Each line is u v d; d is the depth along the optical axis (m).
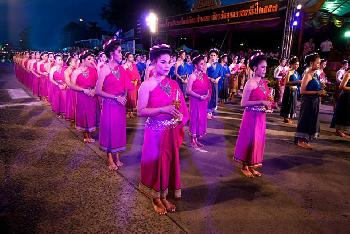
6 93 12.46
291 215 3.40
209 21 17.75
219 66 8.59
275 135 7.02
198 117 5.68
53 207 3.38
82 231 2.94
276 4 13.46
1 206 3.36
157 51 3.01
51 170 4.44
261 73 4.11
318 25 14.40
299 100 12.98
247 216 3.33
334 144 6.43
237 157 4.51
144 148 3.31
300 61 13.91
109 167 4.52
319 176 4.59
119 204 3.48
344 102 6.90
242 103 4.25
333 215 3.44
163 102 3.08
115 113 4.34
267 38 19.33
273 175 4.57
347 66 10.02
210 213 3.36
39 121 7.61
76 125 5.85
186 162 5.00
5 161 4.76
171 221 3.16
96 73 5.71
